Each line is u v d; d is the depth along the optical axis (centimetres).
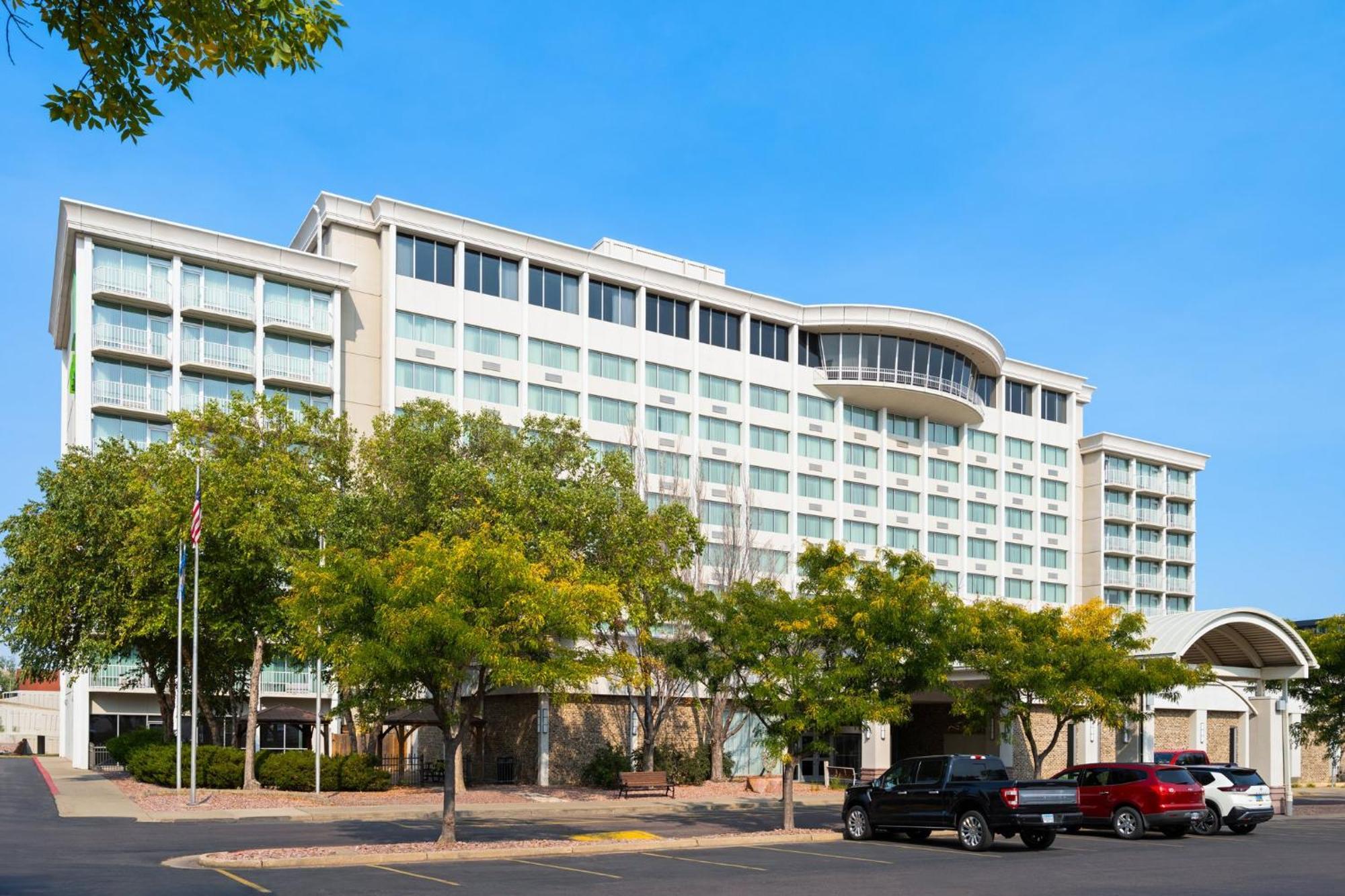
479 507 3294
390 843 2194
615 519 3609
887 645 2556
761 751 5028
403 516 3422
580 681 2172
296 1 769
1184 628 3509
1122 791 2642
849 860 2027
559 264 5697
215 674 4294
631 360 5938
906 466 7175
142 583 3388
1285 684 3734
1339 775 6103
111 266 4631
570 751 4359
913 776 2377
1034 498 7962
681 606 3741
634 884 1655
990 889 1627
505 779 4475
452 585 2033
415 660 1984
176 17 755
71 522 3691
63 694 6775
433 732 4794
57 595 3747
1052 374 8169
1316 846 2430
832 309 6675
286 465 3362
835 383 6700
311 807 2980
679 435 6044
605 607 2303
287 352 4994
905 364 6812
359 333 5225
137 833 2378
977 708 3192
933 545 7212
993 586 7556
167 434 4728
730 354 6353
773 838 2441
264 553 3319
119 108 783
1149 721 3938
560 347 5678
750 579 4719
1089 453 8625
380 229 5278
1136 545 8794
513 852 2073
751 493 6269
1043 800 2230
